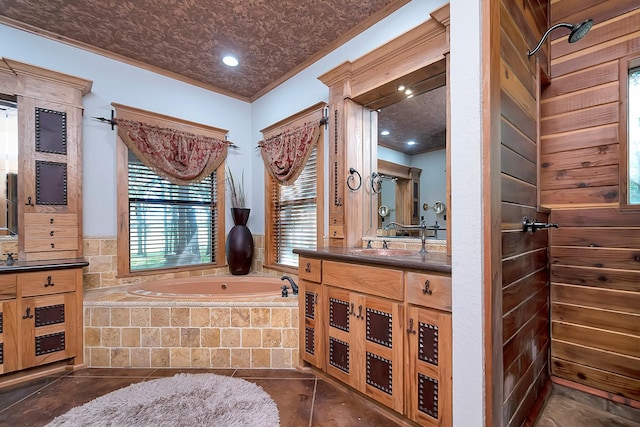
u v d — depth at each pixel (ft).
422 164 7.23
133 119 9.75
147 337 7.22
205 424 5.01
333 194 8.41
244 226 11.30
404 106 7.59
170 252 10.68
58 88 8.01
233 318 7.23
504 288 3.84
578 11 5.77
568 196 5.88
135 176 9.92
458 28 3.74
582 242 5.71
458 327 3.76
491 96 3.49
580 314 5.70
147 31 8.21
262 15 7.56
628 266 5.23
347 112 8.07
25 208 7.55
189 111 10.98
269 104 11.59
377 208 8.17
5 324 6.27
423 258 5.38
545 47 5.84
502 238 3.78
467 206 3.66
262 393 6.02
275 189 11.59
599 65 5.55
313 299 6.70
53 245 7.87
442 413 4.39
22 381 6.47
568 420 5.00
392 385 5.06
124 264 9.49
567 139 5.90
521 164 4.59
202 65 10.03
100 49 9.07
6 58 7.20
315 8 7.34
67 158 8.12
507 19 4.04
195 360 7.20
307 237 10.22
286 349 7.19
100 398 5.82
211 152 11.29
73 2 7.06
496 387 3.56
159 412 5.35
